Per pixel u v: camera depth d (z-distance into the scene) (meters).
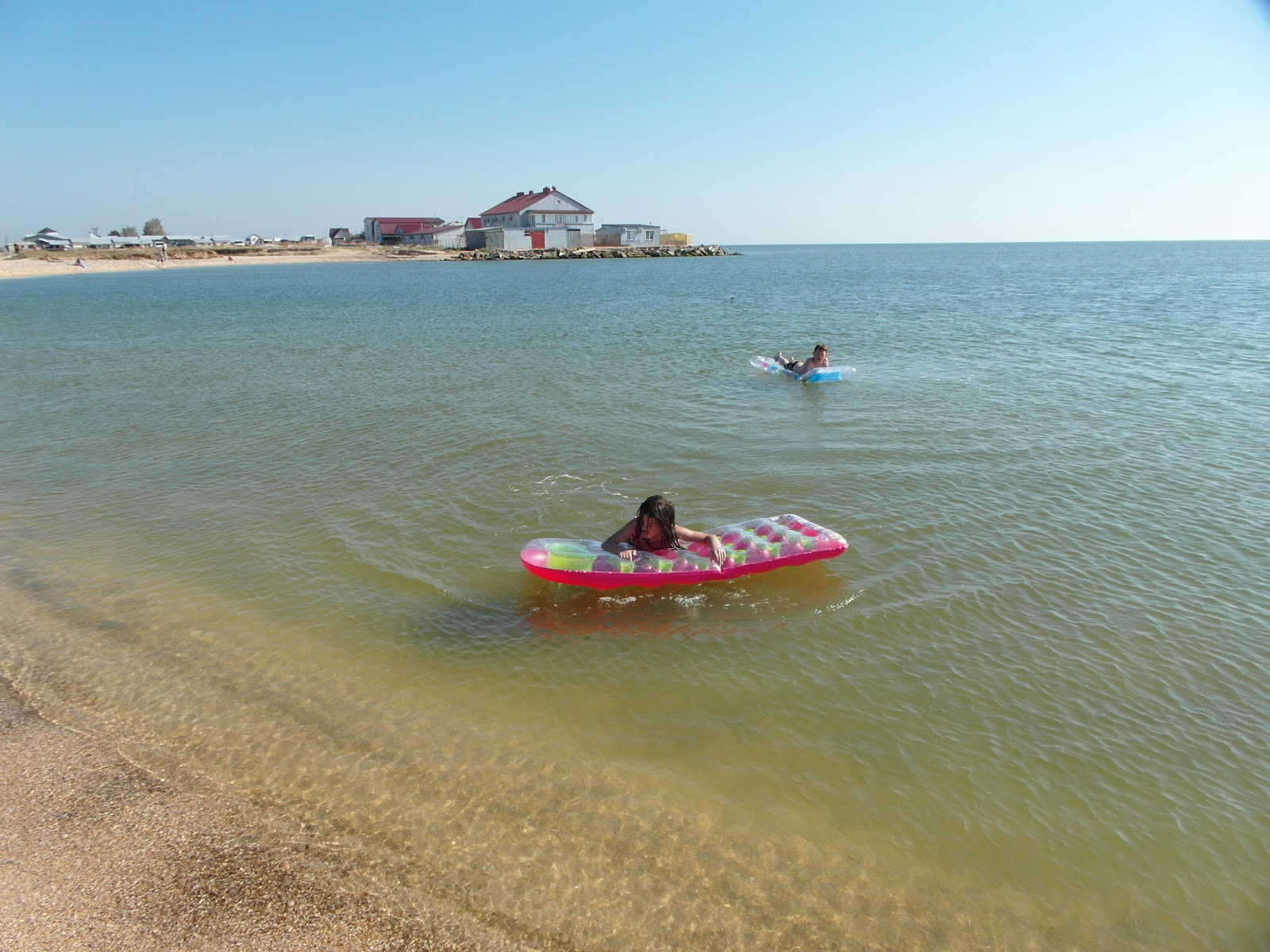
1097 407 13.08
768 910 3.97
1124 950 3.78
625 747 5.14
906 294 40.09
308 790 4.76
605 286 48.81
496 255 95.00
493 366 17.89
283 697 5.66
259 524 8.68
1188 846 4.36
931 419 12.46
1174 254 132.38
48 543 8.27
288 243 128.88
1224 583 7.05
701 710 5.50
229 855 4.25
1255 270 65.75
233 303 37.72
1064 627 6.42
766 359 17.05
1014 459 10.38
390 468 10.45
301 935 3.76
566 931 3.84
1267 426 11.76
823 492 9.28
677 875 4.17
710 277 60.56
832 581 7.22
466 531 8.39
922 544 7.88
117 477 10.36
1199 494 9.09
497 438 11.67
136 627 6.60
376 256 103.19
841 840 4.40
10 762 4.97
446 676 5.93
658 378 16.12
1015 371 16.39
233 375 17.47
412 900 3.99
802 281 54.00
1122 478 9.60
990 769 4.92
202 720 5.41
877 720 5.38
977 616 6.59
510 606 6.91
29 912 3.84
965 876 4.18
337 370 17.86
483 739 5.22
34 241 114.62
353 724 5.37
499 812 4.59
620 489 9.50
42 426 13.12
